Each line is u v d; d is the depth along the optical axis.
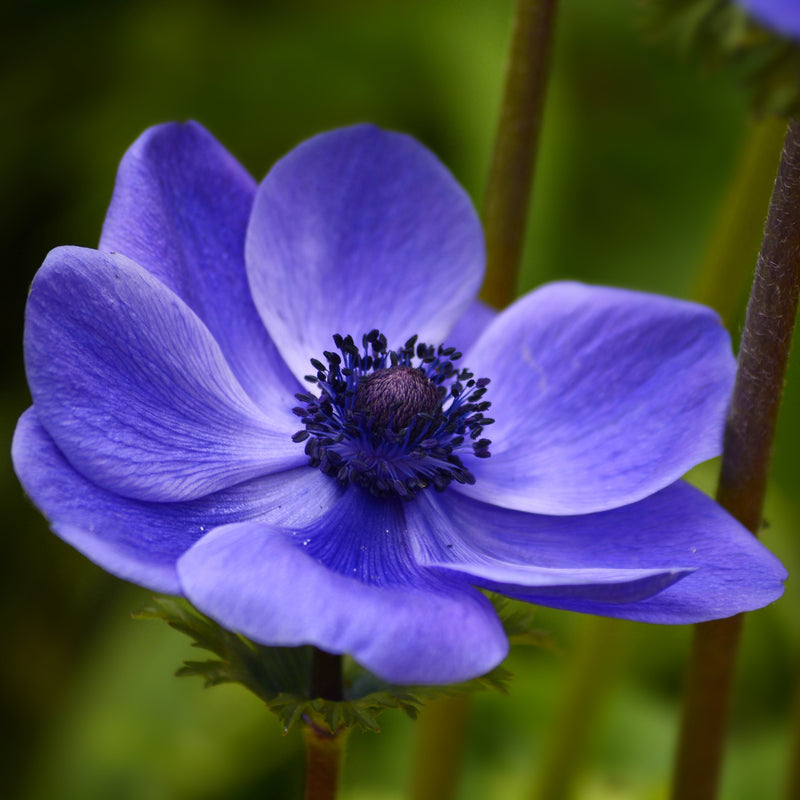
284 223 0.37
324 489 0.36
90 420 0.34
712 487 0.47
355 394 0.37
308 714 0.35
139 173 0.36
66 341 0.34
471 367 0.37
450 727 0.41
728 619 0.37
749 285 0.47
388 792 0.45
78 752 0.45
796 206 0.35
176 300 0.35
